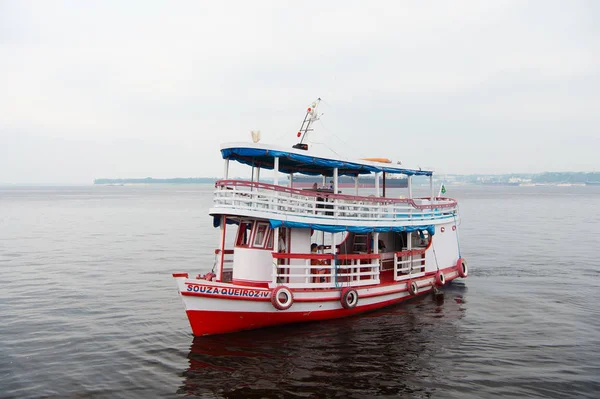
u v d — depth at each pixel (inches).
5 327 805.2
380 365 636.7
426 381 589.0
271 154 729.6
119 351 689.0
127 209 4407.0
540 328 797.9
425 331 777.6
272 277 748.0
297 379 591.5
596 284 1143.0
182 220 3221.0
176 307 939.3
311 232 811.4
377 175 887.1
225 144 740.0
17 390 564.4
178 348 697.6
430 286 1004.6
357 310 839.7
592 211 4028.1
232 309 713.0
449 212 1098.7
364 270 922.1
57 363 646.5
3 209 4360.2
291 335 741.9
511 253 1662.2
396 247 1040.8
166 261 1517.0
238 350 680.4
